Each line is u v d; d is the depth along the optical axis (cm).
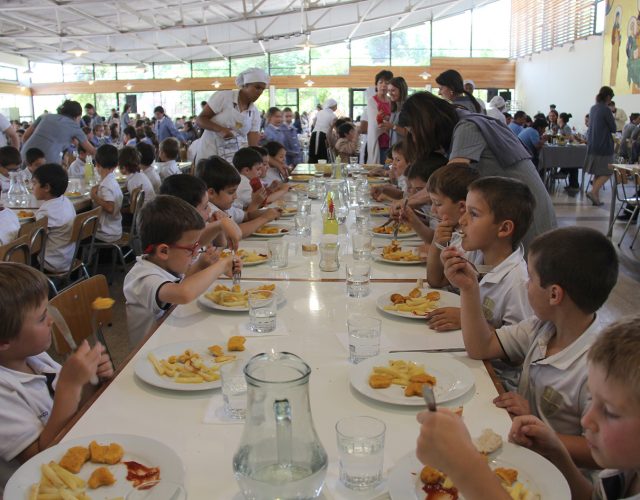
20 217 389
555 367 138
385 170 584
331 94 1994
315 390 133
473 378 134
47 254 388
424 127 294
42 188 394
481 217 184
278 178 560
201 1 1336
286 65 1984
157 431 116
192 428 118
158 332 169
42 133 578
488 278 182
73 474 99
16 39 1644
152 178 617
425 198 301
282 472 86
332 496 97
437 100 294
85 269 427
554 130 1247
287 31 1748
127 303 193
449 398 125
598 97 810
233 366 122
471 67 1878
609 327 88
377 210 382
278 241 248
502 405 124
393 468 100
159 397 131
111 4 1256
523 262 183
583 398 133
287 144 878
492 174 262
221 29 1714
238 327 173
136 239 488
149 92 2077
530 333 152
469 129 262
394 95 536
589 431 86
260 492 85
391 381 133
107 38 1730
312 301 197
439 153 307
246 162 418
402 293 202
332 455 108
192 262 221
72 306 182
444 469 80
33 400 133
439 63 1886
